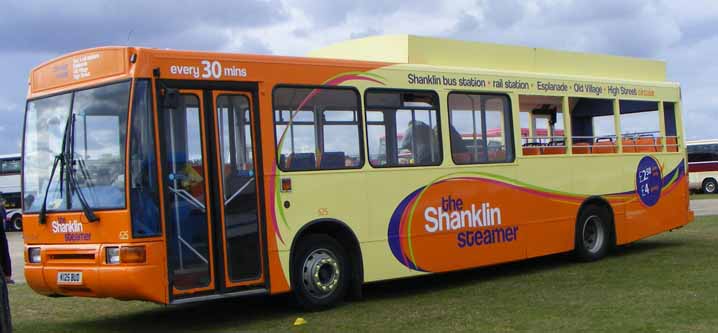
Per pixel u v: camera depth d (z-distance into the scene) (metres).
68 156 9.24
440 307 10.06
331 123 10.47
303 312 10.16
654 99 15.86
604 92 14.77
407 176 11.22
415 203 11.28
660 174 15.74
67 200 9.17
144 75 8.88
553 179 13.48
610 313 9.07
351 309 10.20
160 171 8.81
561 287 11.27
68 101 9.42
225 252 9.29
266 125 9.80
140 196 8.68
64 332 9.48
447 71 12.01
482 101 12.51
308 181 10.13
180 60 9.16
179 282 8.88
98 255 8.77
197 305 11.36
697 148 48.53
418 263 11.24
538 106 13.80
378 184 10.88
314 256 10.21
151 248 8.65
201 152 9.23
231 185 9.44
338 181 10.45
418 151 11.46
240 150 9.57
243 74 9.66
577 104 15.41
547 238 13.28
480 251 12.12
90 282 8.83
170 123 9.01
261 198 9.67
